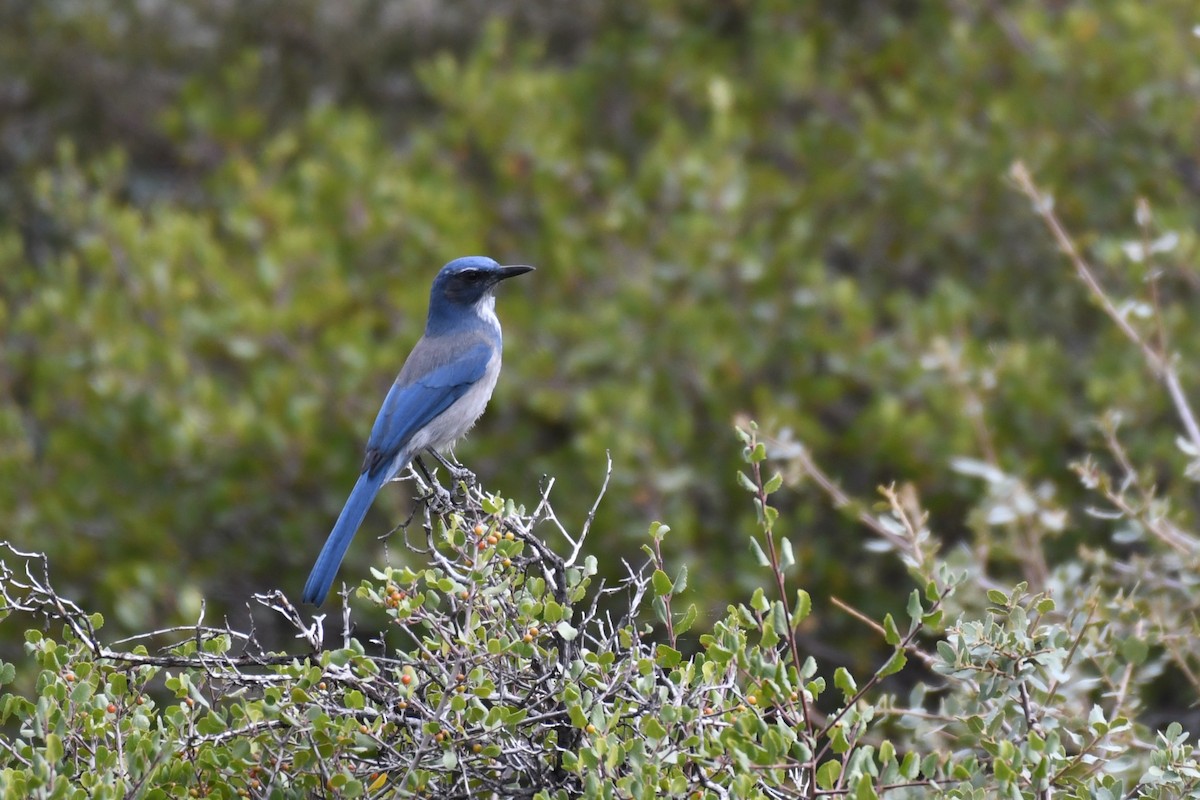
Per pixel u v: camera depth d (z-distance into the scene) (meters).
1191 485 13.72
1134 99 16.28
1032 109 16.70
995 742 6.20
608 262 16.25
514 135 17.39
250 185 17.38
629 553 14.20
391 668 6.49
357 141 17.88
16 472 15.95
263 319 15.54
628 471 14.16
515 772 6.33
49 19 21.58
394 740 6.23
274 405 15.23
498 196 17.88
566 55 21.39
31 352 17.09
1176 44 16.20
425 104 21.28
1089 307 16.31
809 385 15.38
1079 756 6.24
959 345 12.91
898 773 5.71
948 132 16.95
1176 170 16.69
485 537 6.38
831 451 15.01
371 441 11.34
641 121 19.45
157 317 16.05
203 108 19.97
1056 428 14.48
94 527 15.70
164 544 15.48
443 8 21.27
